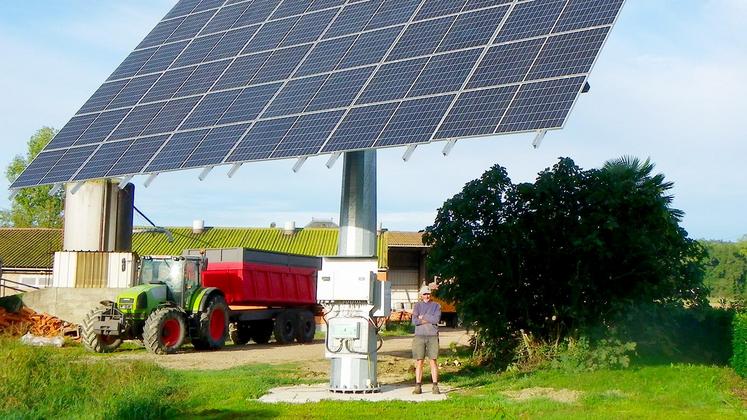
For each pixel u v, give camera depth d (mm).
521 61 14773
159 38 24391
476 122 13953
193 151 17469
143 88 21969
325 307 16531
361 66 17266
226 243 59531
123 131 20297
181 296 28734
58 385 16000
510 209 21047
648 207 20422
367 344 16266
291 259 37031
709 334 22234
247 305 33156
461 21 16844
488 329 21375
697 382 16625
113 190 36406
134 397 15070
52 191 19500
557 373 18672
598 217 19906
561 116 13125
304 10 20906
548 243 20734
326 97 16922
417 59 16500
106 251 35844
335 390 16375
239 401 15328
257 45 20547
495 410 14102
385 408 14445
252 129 17141
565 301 20859
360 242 16500
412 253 59156
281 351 29219
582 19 14812
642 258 19953
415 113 15000
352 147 14898
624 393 15906
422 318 16484
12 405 14578
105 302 27359
